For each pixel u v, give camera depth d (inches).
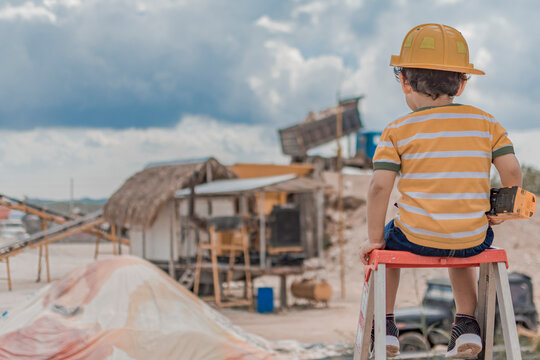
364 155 1678.2
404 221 107.2
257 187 871.7
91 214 1269.7
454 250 105.3
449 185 104.3
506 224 1210.0
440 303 417.4
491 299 115.3
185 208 1003.3
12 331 325.4
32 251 1455.5
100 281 375.2
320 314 804.6
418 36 111.0
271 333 628.7
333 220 1429.6
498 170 110.6
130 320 342.6
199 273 966.4
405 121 108.4
